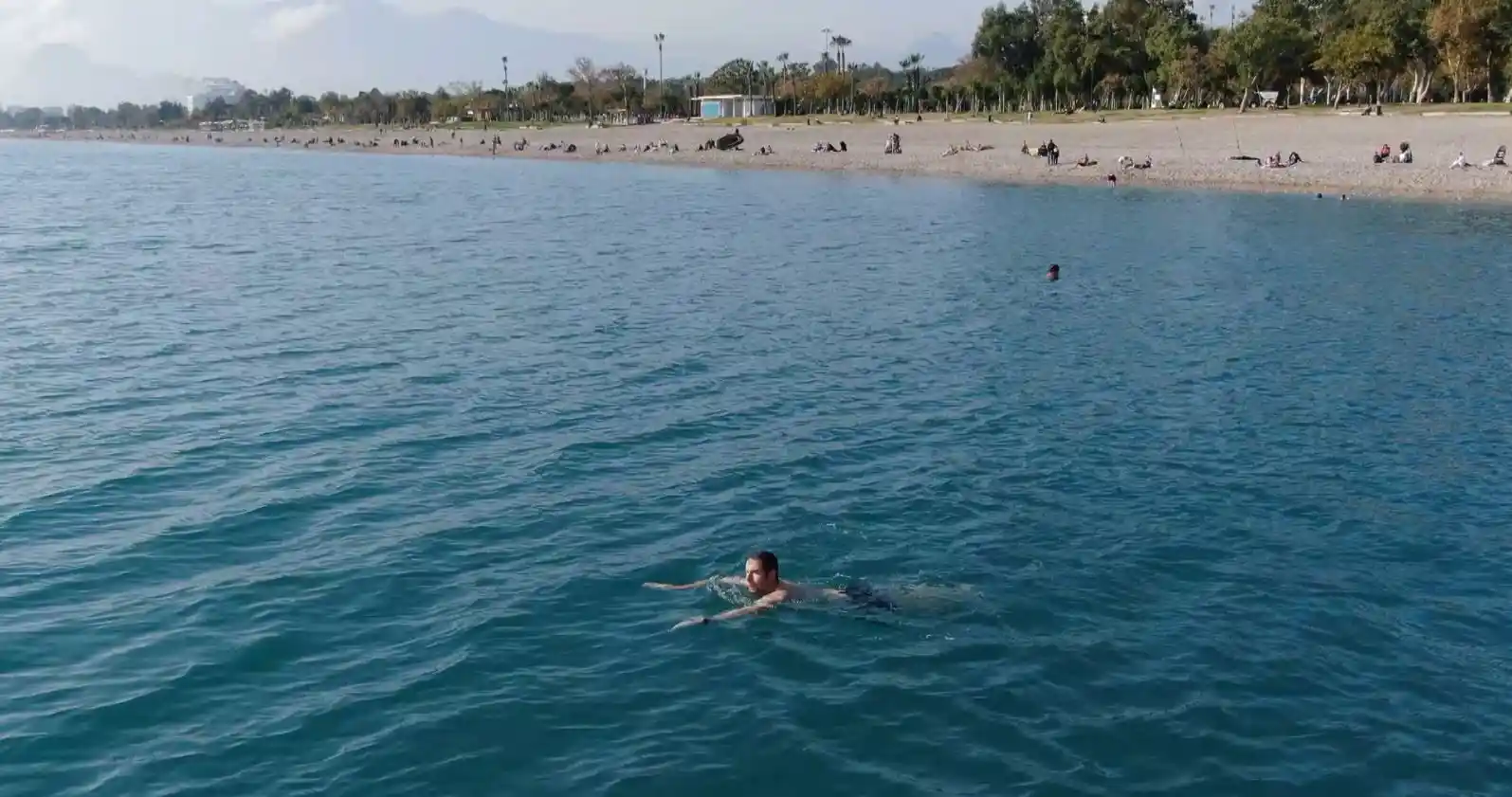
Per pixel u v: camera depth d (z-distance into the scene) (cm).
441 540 1562
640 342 2861
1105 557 1539
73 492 1742
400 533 1589
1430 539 1627
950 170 9456
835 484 1809
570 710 1138
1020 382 2492
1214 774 1057
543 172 10969
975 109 16188
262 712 1128
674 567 1482
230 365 2580
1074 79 14538
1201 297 3588
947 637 1301
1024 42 15838
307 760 1050
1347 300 3500
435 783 1021
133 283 3800
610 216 6359
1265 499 1775
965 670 1228
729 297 3559
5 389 2345
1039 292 3681
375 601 1372
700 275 4047
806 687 1186
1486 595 1445
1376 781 1054
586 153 13800
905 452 1984
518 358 2667
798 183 8912
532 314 3247
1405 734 1130
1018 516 1686
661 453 1962
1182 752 1089
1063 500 1755
